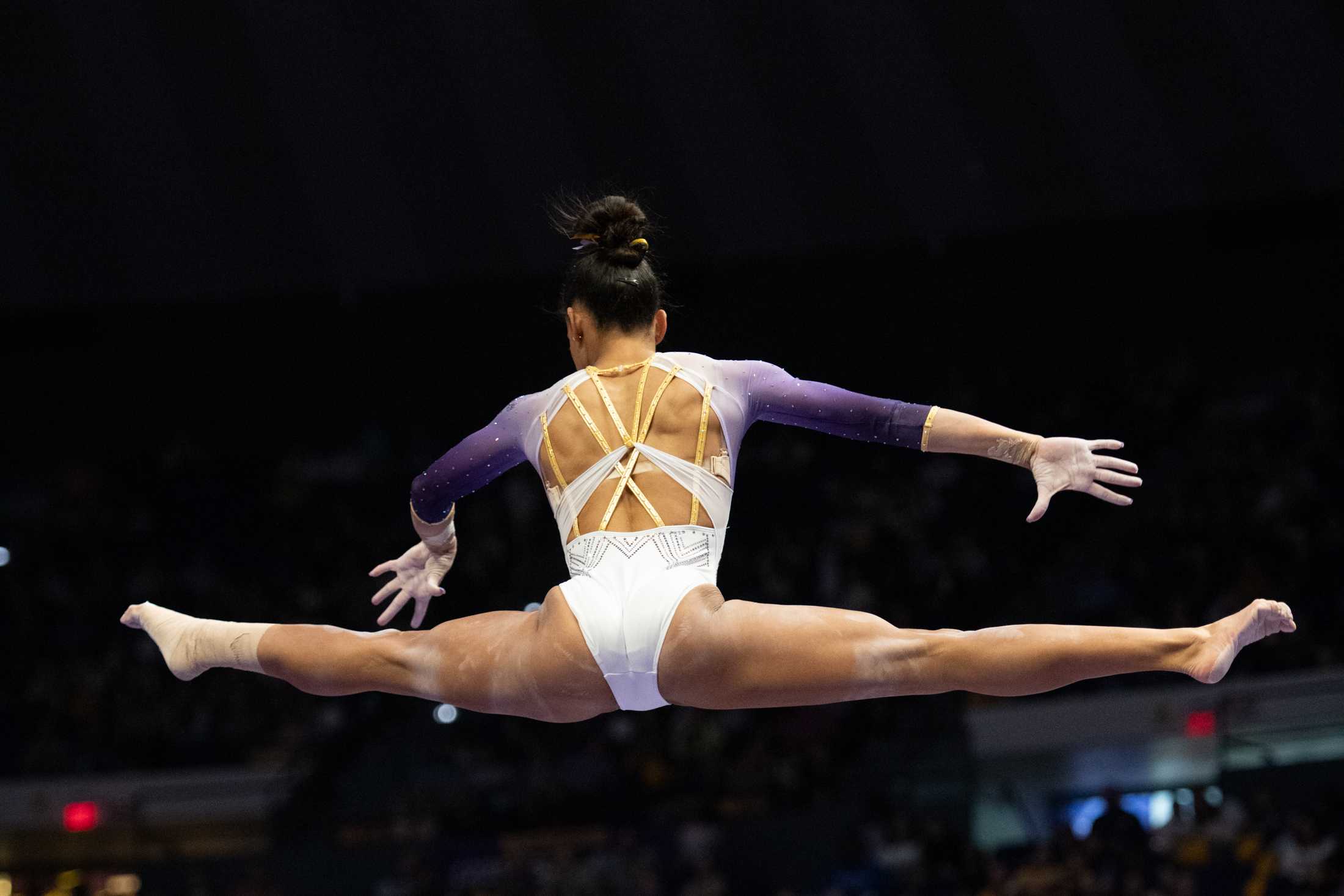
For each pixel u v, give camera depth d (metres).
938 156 44.34
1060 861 33.47
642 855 38.81
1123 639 8.30
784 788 41.69
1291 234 47.34
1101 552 47.94
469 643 8.95
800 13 42.06
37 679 49.25
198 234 45.69
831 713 44.75
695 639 8.55
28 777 45.44
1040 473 9.21
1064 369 49.25
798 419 9.63
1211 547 44.84
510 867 38.69
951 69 42.66
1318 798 35.12
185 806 44.69
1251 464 47.41
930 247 47.53
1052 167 44.28
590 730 45.47
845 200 45.41
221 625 9.45
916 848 37.53
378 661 9.05
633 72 43.22
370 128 43.97
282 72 42.72
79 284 46.25
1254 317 48.34
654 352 9.70
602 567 8.99
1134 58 41.84
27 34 41.09
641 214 9.94
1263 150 43.22
